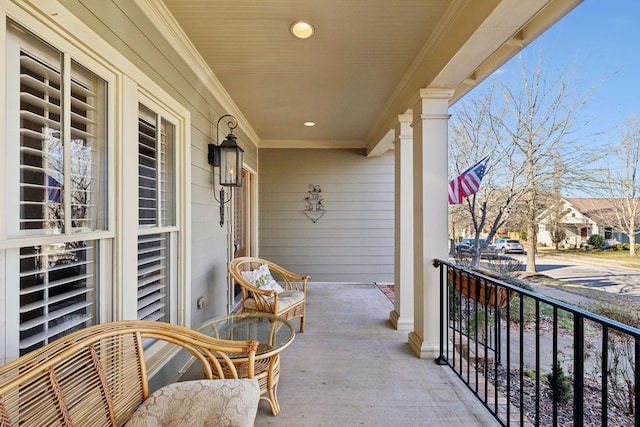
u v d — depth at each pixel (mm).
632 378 2256
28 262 1122
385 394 2018
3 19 980
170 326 1427
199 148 2656
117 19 1540
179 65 2262
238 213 4344
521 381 1556
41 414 934
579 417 1145
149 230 1892
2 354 1016
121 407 1168
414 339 2705
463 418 1779
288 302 2932
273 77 2912
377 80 2996
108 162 1508
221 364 1646
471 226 5836
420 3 1880
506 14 1567
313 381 2174
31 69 1113
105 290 1506
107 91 1503
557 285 4066
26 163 1092
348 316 3693
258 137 5227
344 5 1896
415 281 2742
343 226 5484
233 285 4004
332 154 5484
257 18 2016
